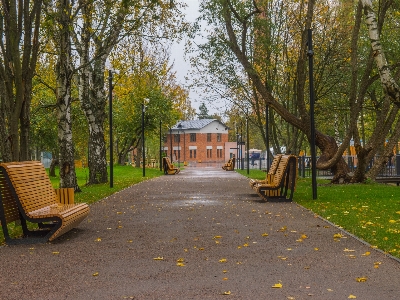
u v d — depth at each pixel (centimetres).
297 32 2914
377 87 2972
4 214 891
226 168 5309
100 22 1889
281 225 1066
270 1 2512
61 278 630
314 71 2981
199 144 10344
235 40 2403
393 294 541
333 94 3194
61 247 844
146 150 7731
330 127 4741
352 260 711
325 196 1744
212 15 2423
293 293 549
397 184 2734
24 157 1238
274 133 3306
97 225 1104
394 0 2236
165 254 772
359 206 1406
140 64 2589
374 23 1588
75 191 2038
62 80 1973
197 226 1069
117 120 5262
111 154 2370
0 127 1186
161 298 536
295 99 3058
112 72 2517
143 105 3747
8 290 578
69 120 2031
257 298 532
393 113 2355
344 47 2888
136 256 760
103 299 536
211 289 569
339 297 532
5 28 1200
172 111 5888
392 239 858
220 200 1673
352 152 4766
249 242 866
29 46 1225
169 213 1312
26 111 1234
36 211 924
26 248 842
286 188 1622
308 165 3428
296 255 751
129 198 1788
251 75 2405
